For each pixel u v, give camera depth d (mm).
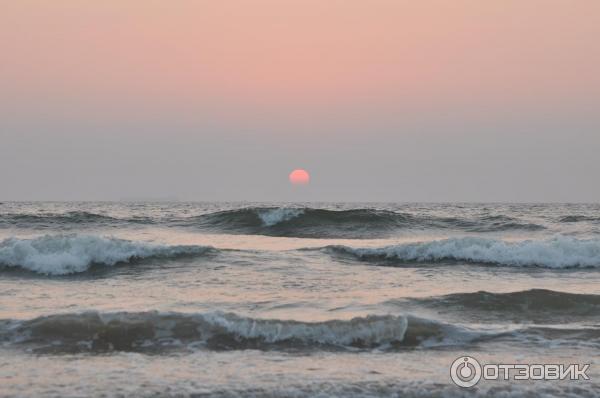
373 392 6562
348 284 13117
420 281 13852
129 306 10492
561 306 10742
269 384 6719
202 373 7094
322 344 8453
